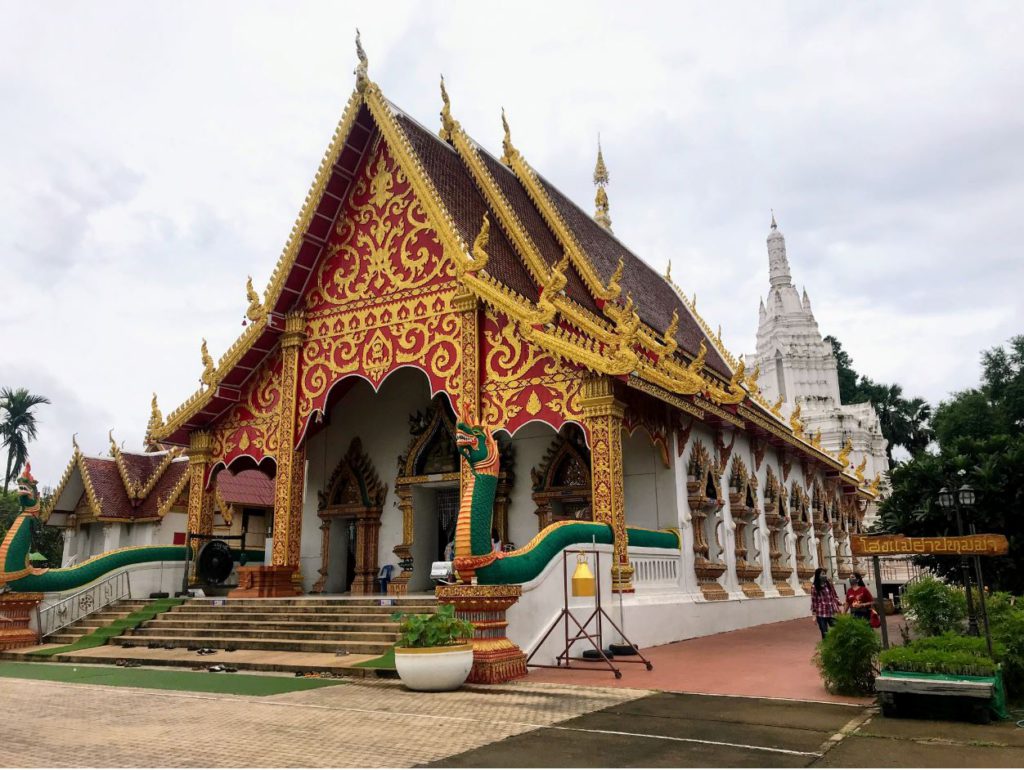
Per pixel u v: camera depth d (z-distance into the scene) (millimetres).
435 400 21453
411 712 8578
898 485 20016
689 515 18250
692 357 25281
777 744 6930
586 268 20391
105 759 6473
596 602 13172
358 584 21406
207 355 20594
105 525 29562
